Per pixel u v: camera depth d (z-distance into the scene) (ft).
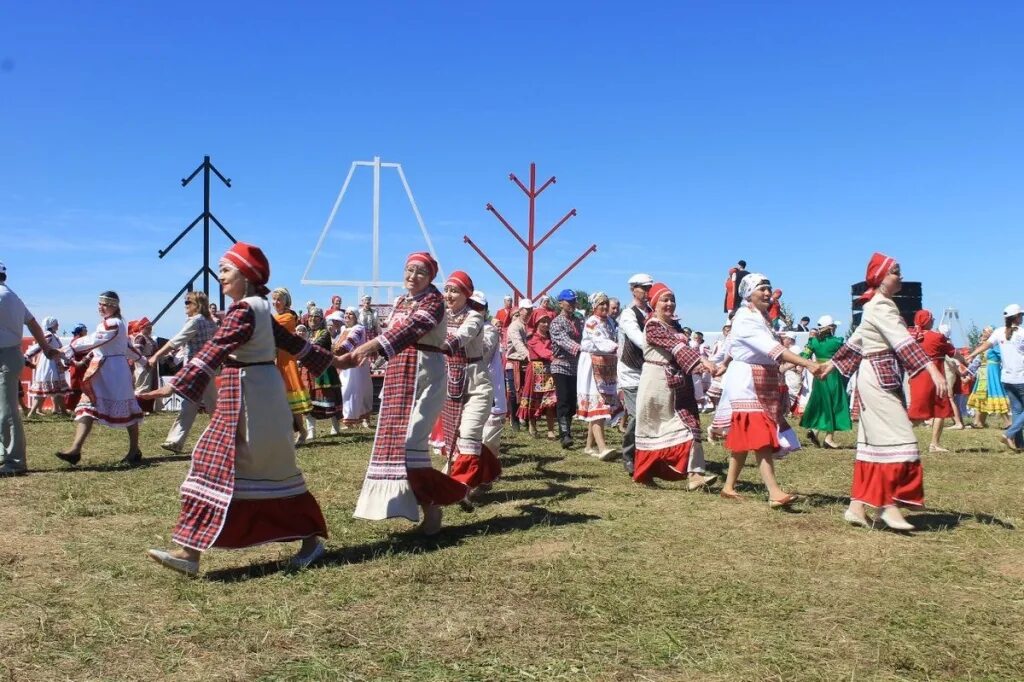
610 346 32.50
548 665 11.97
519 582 15.67
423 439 19.04
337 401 40.75
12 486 25.00
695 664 12.01
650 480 25.90
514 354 41.86
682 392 25.22
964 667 12.03
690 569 16.66
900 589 15.56
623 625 13.53
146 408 47.65
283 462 16.70
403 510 18.38
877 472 19.92
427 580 15.79
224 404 16.31
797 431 47.03
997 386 50.42
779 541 18.92
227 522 16.15
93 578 16.12
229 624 13.57
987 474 29.68
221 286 16.75
